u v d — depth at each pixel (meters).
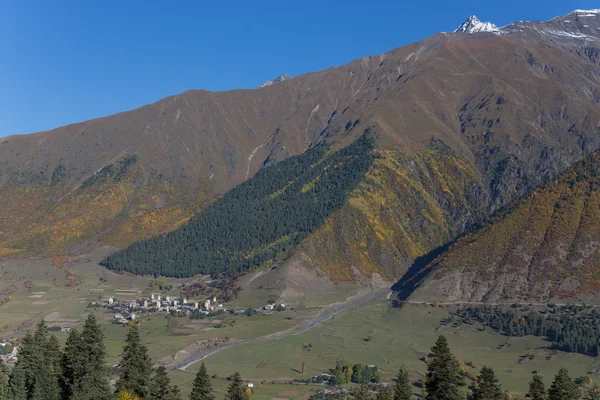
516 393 140.25
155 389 97.50
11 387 102.19
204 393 92.25
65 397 104.12
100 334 104.44
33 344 107.75
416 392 144.12
